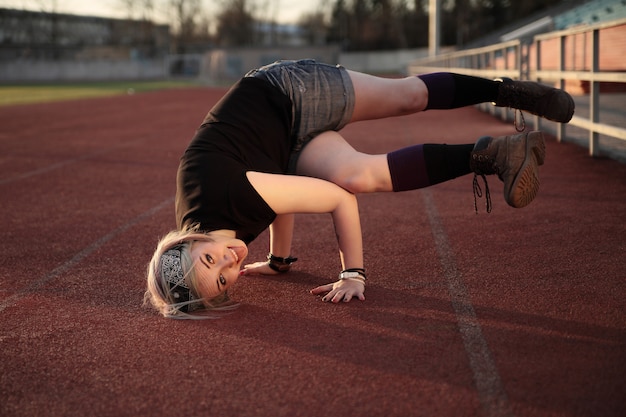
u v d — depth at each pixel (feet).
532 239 13.44
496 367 7.91
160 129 42.83
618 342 8.42
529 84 11.01
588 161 22.49
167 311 9.97
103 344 9.23
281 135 10.41
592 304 9.73
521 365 7.93
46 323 10.16
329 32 258.37
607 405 6.93
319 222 16.07
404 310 9.95
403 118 45.75
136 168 26.45
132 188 22.07
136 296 11.27
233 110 10.33
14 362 8.77
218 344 9.04
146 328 9.76
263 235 15.28
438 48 78.84
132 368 8.42
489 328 9.09
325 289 10.83
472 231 14.44
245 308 10.38
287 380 7.89
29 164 28.22
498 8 209.05
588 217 15.01
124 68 175.83
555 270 11.39
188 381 7.99
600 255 12.07
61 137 38.99
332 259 12.91
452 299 10.30
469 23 211.20
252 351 8.75
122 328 9.80
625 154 22.21
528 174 9.45
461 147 9.84
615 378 7.48
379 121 44.04
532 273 11.30
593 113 22.70
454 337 8.86
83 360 8.73
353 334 9.14
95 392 7.84
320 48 164.14
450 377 7.73
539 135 9.56
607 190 17.83
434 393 7.38
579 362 7.93
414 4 230.48
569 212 15.60
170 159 28.81
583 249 12.51
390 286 11.09
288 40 297.53
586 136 27.63
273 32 258.37
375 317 9.71
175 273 9.64
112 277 12.43
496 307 9.86
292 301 10.61
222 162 9.74
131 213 18.21
